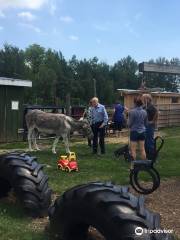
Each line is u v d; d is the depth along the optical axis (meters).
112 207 5.04
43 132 16.05
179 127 31.91
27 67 101.75
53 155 15.20
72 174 11.50
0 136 19.92
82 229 5.69
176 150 17.02
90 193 5.27
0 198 7.96
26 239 6.18
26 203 7.07
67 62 110.75
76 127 15.76
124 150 14.25
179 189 9.84
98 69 111.75
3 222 6.82
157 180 8.47
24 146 18.34
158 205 8.41
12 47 99.75
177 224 7.22
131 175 8.64
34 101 93.81
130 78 117.50
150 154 12.80
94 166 12.80
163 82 86.94
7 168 7.35
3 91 20.05
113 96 101.94
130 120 11.84
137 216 4.96
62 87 101.12
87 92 101.00
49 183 10.16
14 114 20.45
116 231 4.94
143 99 13.40
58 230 5.73
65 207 5.54
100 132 15.73
